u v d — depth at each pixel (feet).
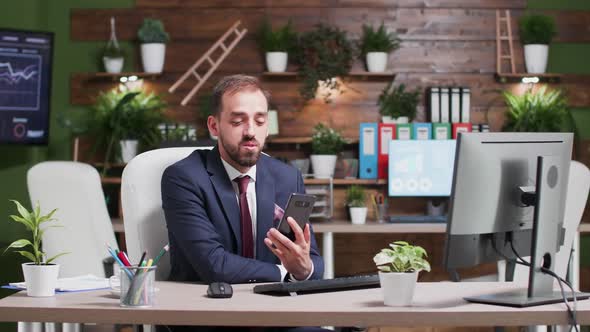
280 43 18.30
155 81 18.76
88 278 7.82
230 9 18.79
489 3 18.90
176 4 18.79
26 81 16.44
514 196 7.18
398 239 18.75
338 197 18.45
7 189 17.24
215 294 6.81
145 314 6.24
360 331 6.90
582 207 11.74
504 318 6.29
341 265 18.83
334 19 18.84
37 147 18.04
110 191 17.95
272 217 8.39
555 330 9.32
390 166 17.47
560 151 7.45
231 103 8.07
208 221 8.13
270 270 7.91
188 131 18.01
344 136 18.74
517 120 18.38
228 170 8.37
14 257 16.44
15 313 6.34
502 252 7.24
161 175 8.71
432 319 6.20
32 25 18.02
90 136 18.76
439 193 17.42
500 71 18.76
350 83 18.80
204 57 18.54
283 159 18.07
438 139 17.65
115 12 18.83
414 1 18.89
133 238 8.52
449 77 18.89
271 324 6.16
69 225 11.42
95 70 18.84
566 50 19.01
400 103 18.39
